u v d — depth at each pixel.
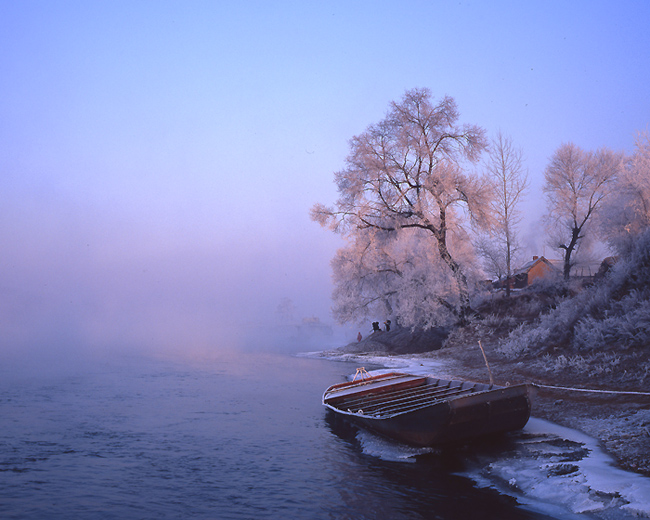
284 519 7.78
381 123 37.19
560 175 46.50
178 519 7.81
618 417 12.06
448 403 10.48
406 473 9.91
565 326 21.80
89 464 10.80
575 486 8.10
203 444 12.56
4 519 7.76
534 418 13.48
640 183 34.25
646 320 17.73
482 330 33.25
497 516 7.60
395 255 42.53
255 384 24.55
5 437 13.16
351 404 15.05
